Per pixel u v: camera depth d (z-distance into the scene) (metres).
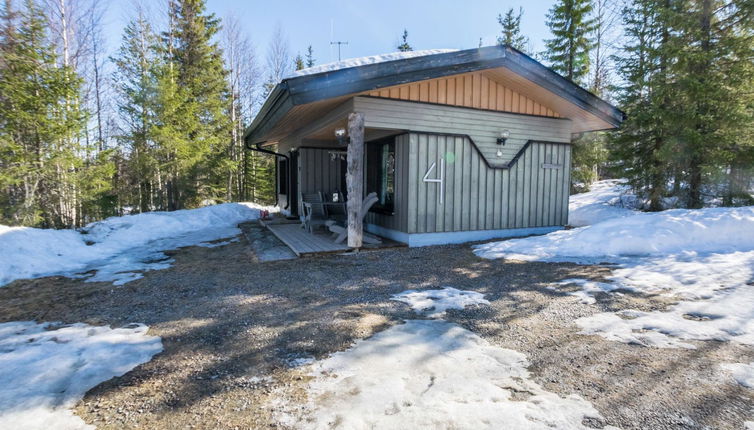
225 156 19.27
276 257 5.99
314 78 5.24
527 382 2.18
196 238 8.33
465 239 7.21
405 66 5.81
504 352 2.57
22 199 11.41
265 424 1.83
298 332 3.00
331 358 2.52
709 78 8.35
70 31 15.81
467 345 2.70
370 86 5.67
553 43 15.85
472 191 7.21
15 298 4.10
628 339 2.75
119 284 4.61
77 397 2.10
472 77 7.02
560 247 6.00
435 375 2.26
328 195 9.90
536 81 6.81
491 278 4.61
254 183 22.84
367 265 5.41
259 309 3.58
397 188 7.03
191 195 17.34
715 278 4.10
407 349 2.63
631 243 5.64
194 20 17.77
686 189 9.60
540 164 7.91
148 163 14.65
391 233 7.35
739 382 2.13
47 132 10.83
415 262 5.56
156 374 2.35
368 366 2.39
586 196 13.62
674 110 8.92
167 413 1.95
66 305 3.83
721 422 1.78
